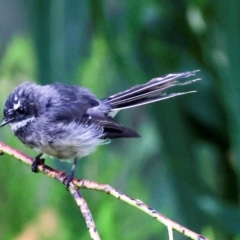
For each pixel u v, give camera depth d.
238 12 9.78
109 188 6.73
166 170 10.91
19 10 14.75
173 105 10.88
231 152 11.13
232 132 9.91
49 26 9.97
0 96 11.74
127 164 11.62
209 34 10.76
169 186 10.89
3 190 11.09
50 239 11.09
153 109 10.88
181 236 10.82
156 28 10.84
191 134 11.02
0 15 14.67
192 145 10.92
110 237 10.80
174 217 10.80
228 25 9.82
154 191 11.79
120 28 10.33
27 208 11.12
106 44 10.63
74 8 9.96
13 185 11.09
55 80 9.92
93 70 11.28
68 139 9.23
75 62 9.92
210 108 11.06
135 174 11.66
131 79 10.40
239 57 9.77
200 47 10.91
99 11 10.22
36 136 9.34
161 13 10.83
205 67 10.86
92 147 9.46
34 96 9.41
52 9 9.96
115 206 10.95
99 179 11.36
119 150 12.42
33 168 7.78
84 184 6.96
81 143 9.32
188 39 10.92
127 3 10.23
